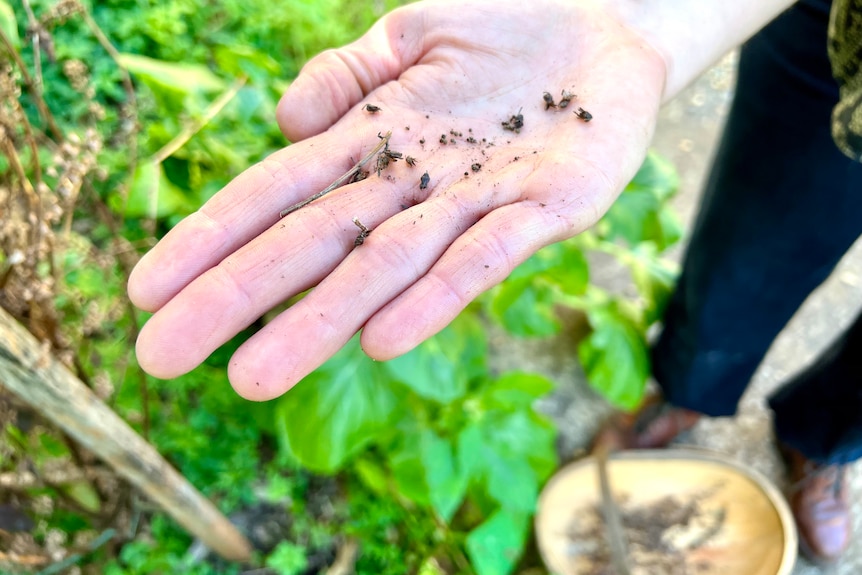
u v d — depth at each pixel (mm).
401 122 260
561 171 235
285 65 442
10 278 223
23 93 338
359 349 296
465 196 237
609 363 342
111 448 241
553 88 264
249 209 231
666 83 263
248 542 309
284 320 211
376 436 303
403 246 224
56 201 229
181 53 402
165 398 320
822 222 270
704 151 536
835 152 254
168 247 220
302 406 286
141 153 332
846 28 210
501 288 325
